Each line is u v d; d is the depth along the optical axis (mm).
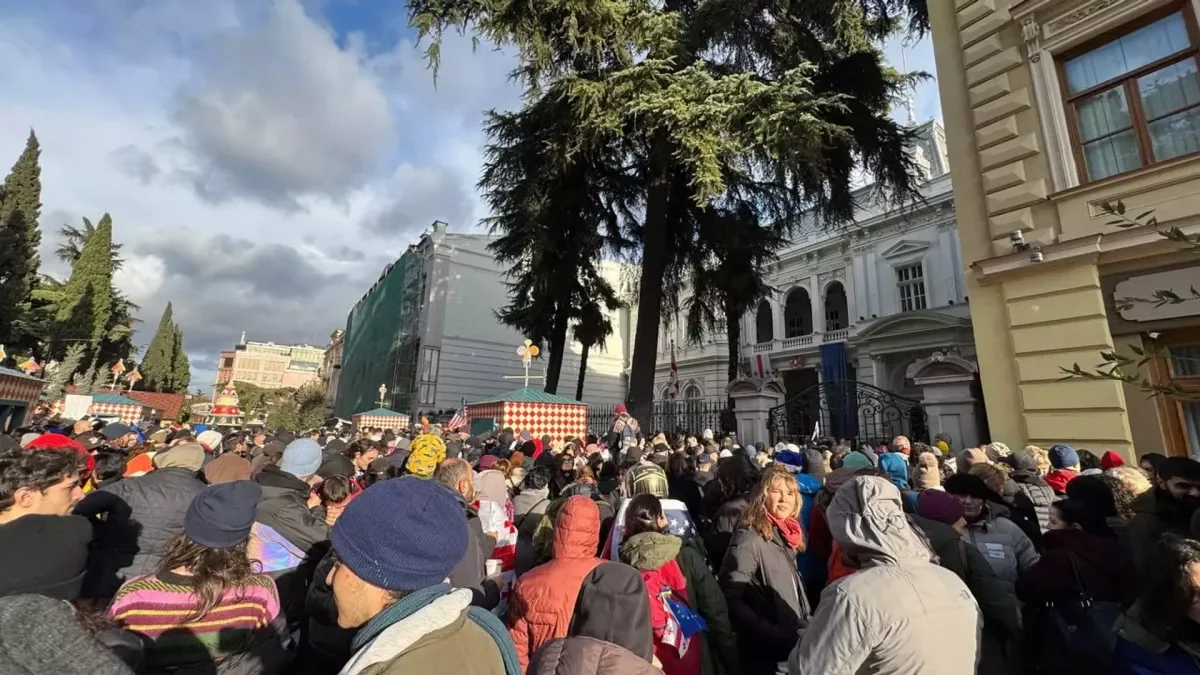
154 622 1646
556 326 19234
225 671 1722
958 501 2936
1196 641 1866
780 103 10047
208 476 3621
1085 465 5551
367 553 1228
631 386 14836
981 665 2314
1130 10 6398
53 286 32656
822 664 1703
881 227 24828
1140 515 2799
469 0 11711
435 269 31125
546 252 17516
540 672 1445
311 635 2262
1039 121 7148
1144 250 6051
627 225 19812
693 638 2354
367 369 37438
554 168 14758
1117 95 6672
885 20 13703
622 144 15711
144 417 28797
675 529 3209
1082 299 6555
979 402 7941
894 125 13750
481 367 31656
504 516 4062
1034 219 7105
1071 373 1801
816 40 13398
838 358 24438
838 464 6223
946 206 22453
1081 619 2346
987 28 7750
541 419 13781
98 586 2549
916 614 1625
